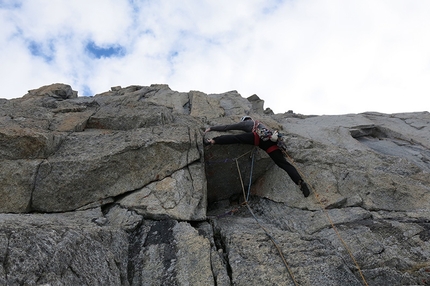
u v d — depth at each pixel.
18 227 3.48
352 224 5.45
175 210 5.38
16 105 7.34
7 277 2.88
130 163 5.93
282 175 6.86
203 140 6.79
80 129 6.97
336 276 4.05
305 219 5.86
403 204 5.90
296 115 12.02
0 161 5.43
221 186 7.31
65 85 12.12
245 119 7.29
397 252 4.74
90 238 3.98
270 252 4.55
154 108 7.75
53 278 3.12
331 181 6.40
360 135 10.06
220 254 4.63
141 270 4.25
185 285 3.98
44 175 5.50
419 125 10.83
